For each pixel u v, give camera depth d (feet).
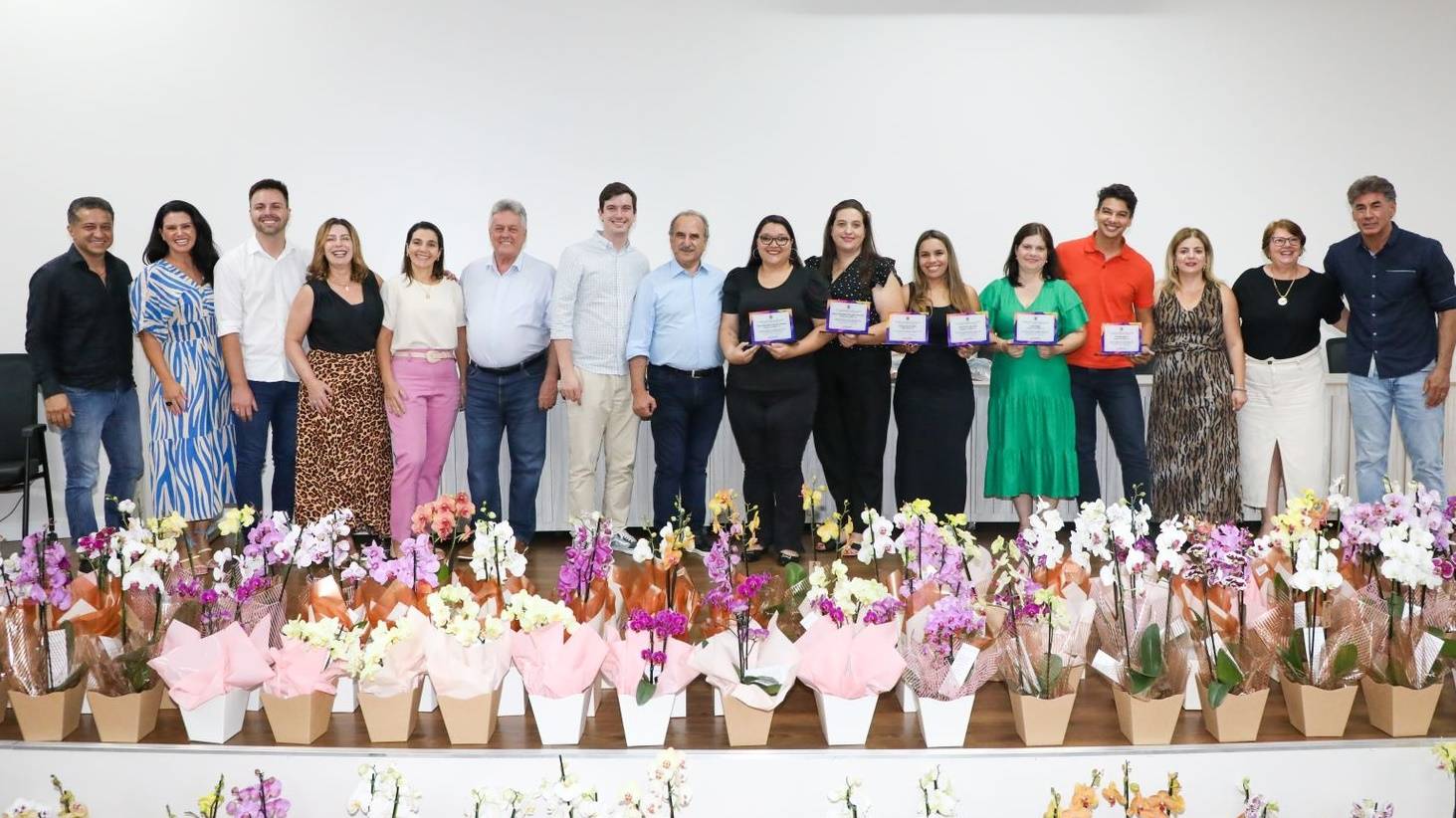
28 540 8.17
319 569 11.03
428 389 13.08
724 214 17.69
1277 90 17.63
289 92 17.04
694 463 13.79
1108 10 17.51
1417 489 8.81
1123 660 7.86
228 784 7.45
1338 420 15.33
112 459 13.38
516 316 13.24
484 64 17.26
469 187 17.44
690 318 13.26
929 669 7.47
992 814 7.41
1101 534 8.48
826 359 13.50
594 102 17.40
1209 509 12.82
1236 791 7.42
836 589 8.05
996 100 17.63
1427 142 17.71
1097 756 7.37
